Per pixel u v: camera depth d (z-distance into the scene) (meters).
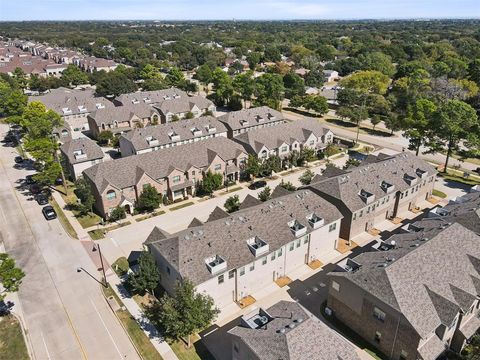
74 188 82.50
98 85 150.25
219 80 161.38
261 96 148.38
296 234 52.97
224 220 51.75
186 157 79.00
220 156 81.94
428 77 153.88
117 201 70.50
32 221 69.31
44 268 56.41
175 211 73.25
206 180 77.38
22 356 41.75
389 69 190.75
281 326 35.38
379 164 70.88
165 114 122.50
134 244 62.34
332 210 59.12
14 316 47.22
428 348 38.75
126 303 49.50
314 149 97.88
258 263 50.38
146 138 93.62
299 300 50.38
